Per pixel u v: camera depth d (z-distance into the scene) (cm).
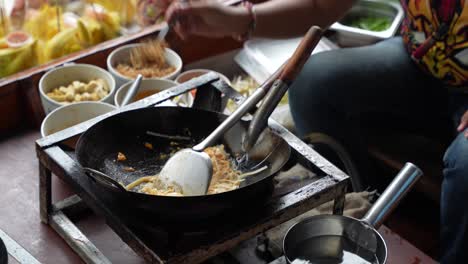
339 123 224
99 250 176
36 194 190
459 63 208
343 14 219
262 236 179
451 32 205
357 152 227
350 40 254
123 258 178
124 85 208
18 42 219
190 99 208
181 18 199
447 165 199
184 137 177
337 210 174
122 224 159
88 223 184
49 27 227
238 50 246
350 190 218
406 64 225
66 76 212
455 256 198
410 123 230
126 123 174
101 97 209
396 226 228
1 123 206
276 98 168
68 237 177
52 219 180
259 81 236
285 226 185
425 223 229
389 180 238
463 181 194
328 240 158
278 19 211
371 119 229
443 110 226
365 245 157
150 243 156
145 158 173
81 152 164
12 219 183
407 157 238
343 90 221
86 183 165
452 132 231
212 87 190
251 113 182
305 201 167
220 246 159
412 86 224
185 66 238
